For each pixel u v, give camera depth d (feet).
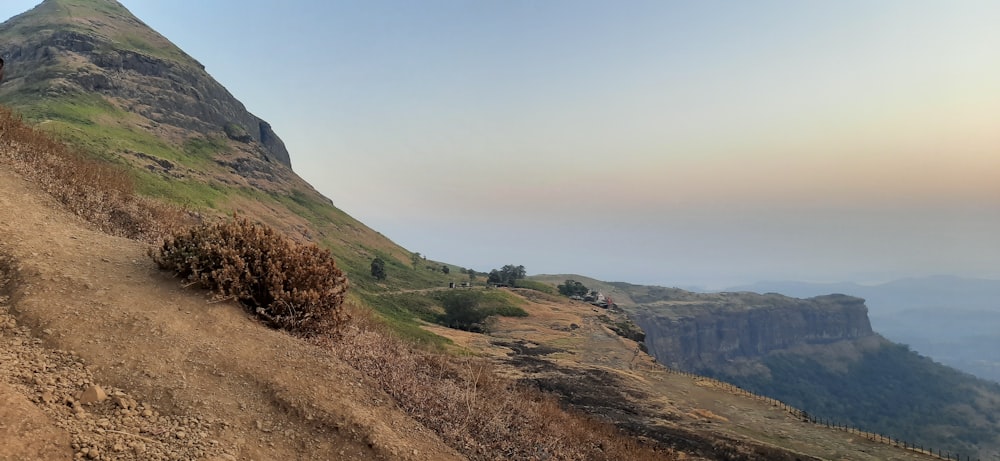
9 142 31.58
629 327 203.00
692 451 44.96
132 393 13.60
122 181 39.47
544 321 176.86
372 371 21.35
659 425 55.06
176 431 12.66
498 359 91.61
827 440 56.03
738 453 45.39
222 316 19.19
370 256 290.56
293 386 16.39
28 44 305.32
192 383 14.83
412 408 19.92
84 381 13.41
